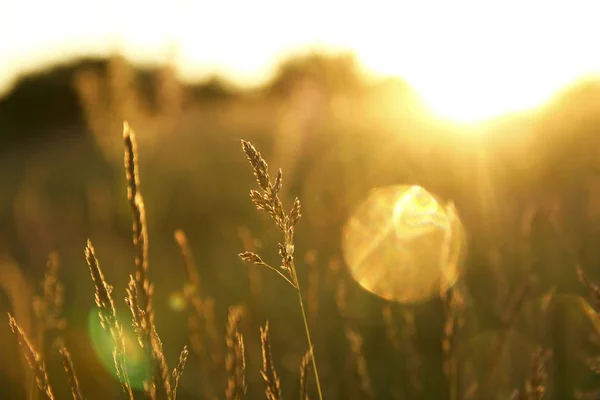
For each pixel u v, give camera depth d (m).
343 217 3.79
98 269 1.32
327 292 3.13
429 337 2.77
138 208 1.25
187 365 2.82
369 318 2.97
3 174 12.76
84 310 3.17
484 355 2.44
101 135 5.40
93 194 5.09
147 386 1.21
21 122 19.58
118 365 1.34
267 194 1.28
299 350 2.68
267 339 1.33
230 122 8.41
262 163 1.27
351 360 2.36
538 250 2.86
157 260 4.50
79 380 2.60
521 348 2.43
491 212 3.12
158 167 6.36
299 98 4.85
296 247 3.81
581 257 2.90
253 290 2.59
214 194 5.86
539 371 1.51
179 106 5.61
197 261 4.37
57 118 19.06
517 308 2.13
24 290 2.43
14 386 2.51
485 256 3.02
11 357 2.56
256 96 8.41
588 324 2.47
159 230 5.21
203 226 5.26
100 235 4.89
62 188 7.81
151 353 1.22
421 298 2.94
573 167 3.83
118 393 2.58
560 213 3.05
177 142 7.66
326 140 4.81
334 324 2.90
